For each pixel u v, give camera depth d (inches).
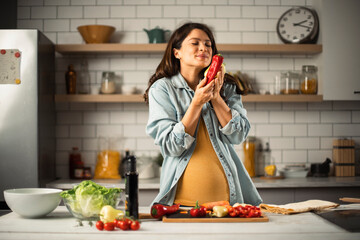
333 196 149.6
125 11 170.2
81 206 63.5
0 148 143.4
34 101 143.7
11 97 143.6
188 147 77.5
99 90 165.9
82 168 161.6
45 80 152.3
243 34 171.2
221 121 81.6
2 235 57.1
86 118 169.3
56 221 65.6
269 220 64.3
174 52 86.9
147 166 158.4
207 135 82.8
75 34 170.2
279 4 171.8
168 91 83.5
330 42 159.6
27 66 143.5
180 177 81.2
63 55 169.2
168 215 65.6
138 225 58.1
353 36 159.6
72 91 161.2
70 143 168.6
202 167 80.3
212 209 70.0
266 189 148.5
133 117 169.5
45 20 170.1
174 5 170.6
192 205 79.5
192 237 55.2
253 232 56.7
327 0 160.1
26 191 73.0
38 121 144.2
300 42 164.1
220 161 81.8
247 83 163.6
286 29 165.8
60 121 169.0
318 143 171.6
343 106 172.1
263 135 170.9
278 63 171.2
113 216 61.5
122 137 168.9
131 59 169.8
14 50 143.4
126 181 63.5
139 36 170.1
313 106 171.9
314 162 171.3
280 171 163.6
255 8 171.5
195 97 74.5
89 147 168.7
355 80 159.3
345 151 165.3
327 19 159.8
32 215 67.6
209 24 171.0
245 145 163.8
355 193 150.1
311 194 149.3
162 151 81.7
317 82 165.3
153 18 170.2
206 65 83.3
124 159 162.6
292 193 148.9
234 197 82.3
